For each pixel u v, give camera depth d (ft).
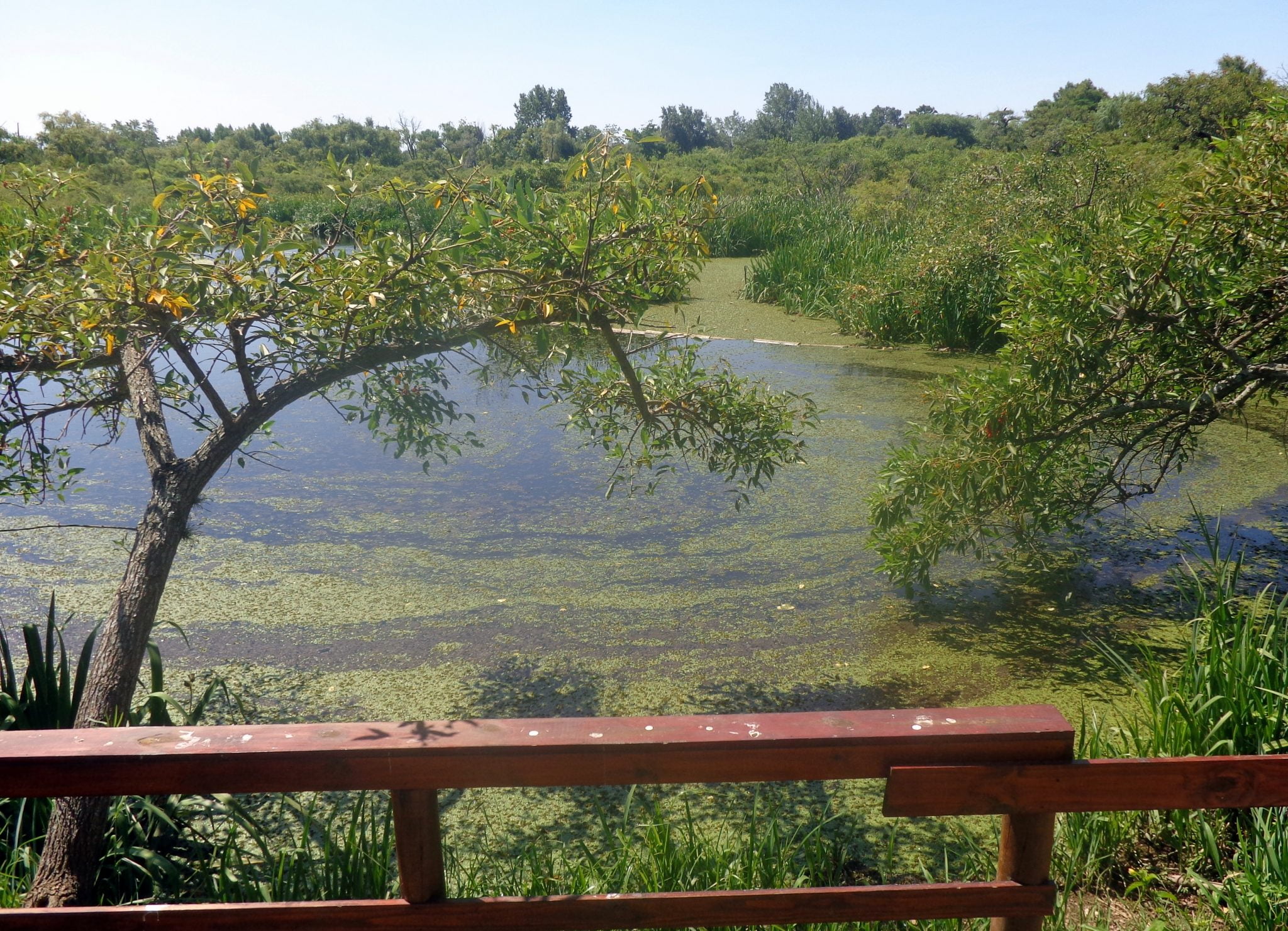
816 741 4.56
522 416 30.37
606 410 14.52
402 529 21.84
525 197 10.78
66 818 8.98
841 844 11.35
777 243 61.11
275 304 10.52
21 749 4.47
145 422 11.80
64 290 9.67
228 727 4.69
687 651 16.39
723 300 49.85
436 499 23.70
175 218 10.67
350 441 28.17
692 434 14.46
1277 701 10.89
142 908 4.85
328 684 15.37
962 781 4.62
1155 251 14.39
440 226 11.09
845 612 17.74
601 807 12.35
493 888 9.80
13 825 10.26
